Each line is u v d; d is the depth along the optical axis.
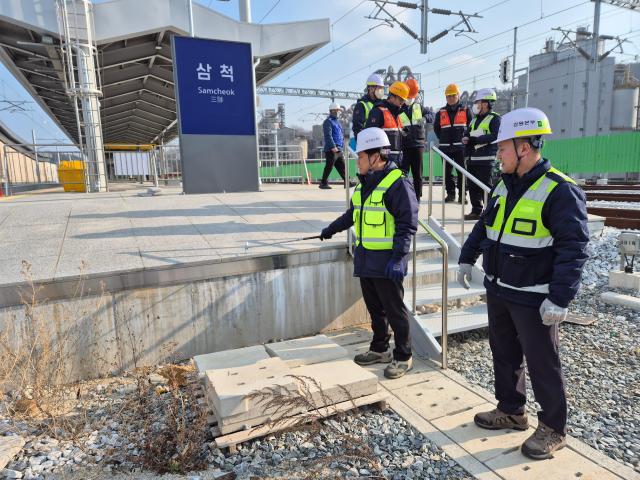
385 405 3.31
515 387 2.98
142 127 33.16
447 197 8.23
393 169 3.58
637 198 11.45
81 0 11.02
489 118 6.58
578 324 4.87
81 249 4.52
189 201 7.66
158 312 4.03
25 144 11.27
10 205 7.08
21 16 10.55
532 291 2.60
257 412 2.95
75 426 3.10
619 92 41.94
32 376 3.53
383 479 2.55
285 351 3.75
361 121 6.40
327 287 4.78
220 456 2.79
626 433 3.01
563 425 2.75
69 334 3.74
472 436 2.98
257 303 4.43
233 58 9.09
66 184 11.88
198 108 8.94
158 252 4.43
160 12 11.77
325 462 2.50
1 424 3.12
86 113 11.50
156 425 3.11
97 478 2.62
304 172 15.70
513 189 2.68
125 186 16.25
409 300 4.71
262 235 5.18
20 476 2.62
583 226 2.40
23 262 3.62
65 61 12.66
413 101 6.80
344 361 3.63
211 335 4.27
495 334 2.96
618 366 3.95
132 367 3.98
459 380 3.75
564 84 43.72
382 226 3.57
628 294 5.52
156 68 17.05
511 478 2.57
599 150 21.95
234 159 9.33
